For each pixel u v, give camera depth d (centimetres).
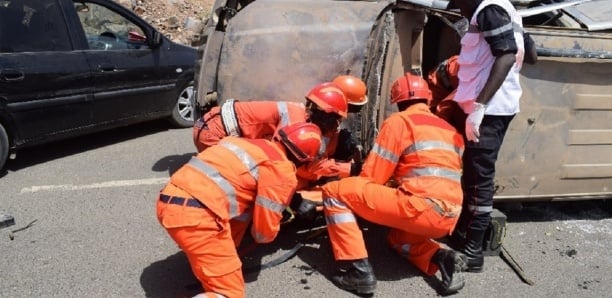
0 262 351
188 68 648
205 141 395
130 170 514
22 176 496
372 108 353
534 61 348
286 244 377
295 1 432
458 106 346
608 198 420
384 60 359
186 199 281
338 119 329
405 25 370
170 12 1058
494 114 327
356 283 318
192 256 285
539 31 365
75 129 539
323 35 408
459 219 368
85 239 382
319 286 330
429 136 314
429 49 432
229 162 292
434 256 331
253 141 306
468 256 349
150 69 599
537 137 382
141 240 382
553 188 399
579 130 388
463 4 317
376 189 314
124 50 574
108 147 584
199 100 429
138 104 597
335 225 321
